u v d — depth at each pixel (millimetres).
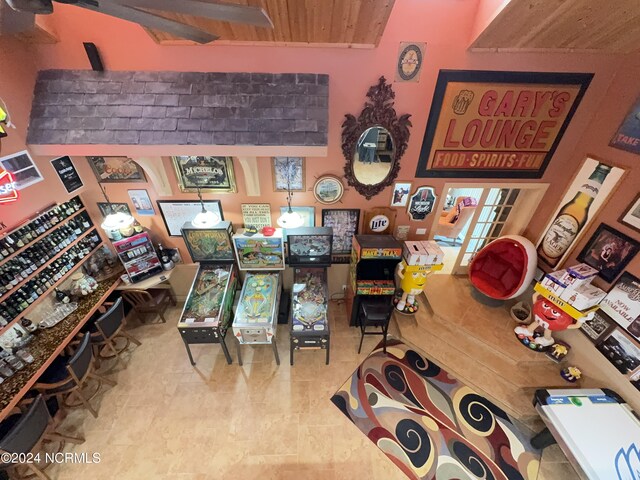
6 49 2703
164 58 2986
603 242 3297
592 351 3465
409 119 3432
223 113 2928
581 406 3053
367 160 3682
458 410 3682
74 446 3344
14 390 2916
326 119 2957
